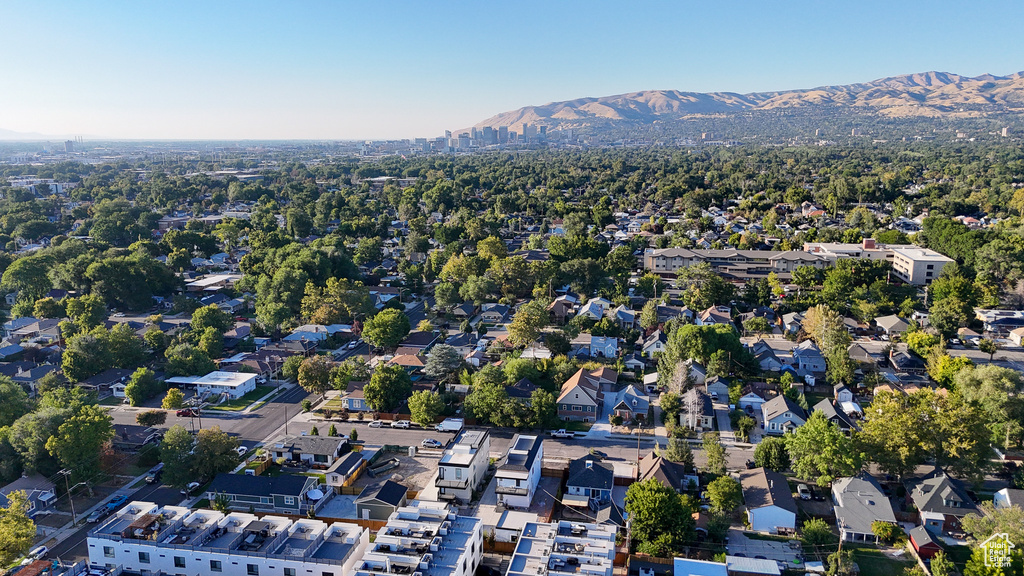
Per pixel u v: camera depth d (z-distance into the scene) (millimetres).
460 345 127312
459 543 59594
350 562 58281
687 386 102750
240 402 104938
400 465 84250
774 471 78375
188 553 58562
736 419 94250
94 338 113812
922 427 75812
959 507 68812
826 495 75312
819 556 64500
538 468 79062
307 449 84500
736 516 71875
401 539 58719
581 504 72625
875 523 66875
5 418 86938
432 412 94500
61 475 77000
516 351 118812
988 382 86562
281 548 58719
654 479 68562
